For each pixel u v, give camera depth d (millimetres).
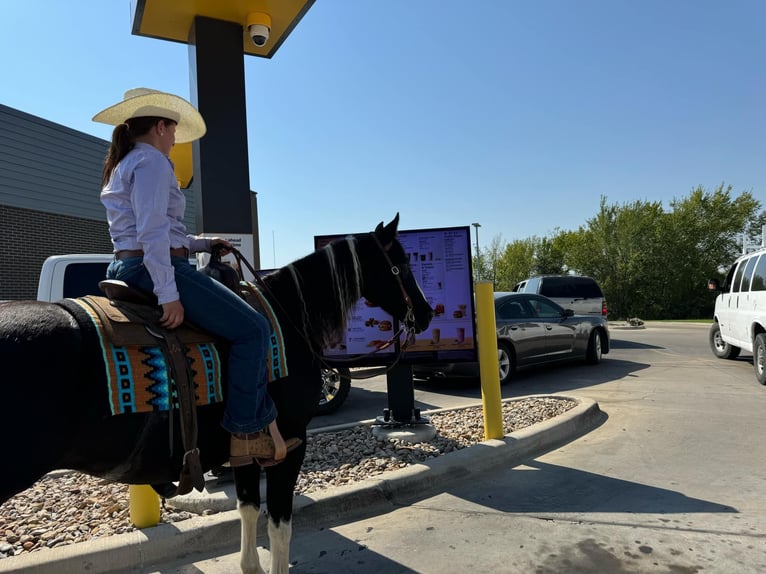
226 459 2570
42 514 3887
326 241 5305
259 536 3713
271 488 2793
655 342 16672
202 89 6055
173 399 2164
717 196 38219
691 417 6672
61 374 1907
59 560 3078
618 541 3473
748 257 10383
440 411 6992
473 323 5570
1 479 1750
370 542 3559
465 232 5574
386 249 3381
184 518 3828
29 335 1887
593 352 11453
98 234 15930
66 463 2037
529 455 5336
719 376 9812
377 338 5578
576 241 40656
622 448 5469
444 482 4590
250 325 2354
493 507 4082
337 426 6215
